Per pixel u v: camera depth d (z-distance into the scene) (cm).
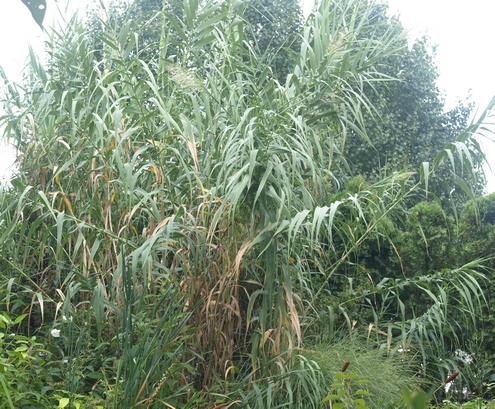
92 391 314
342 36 391
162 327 327
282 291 342
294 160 333
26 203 385
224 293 364
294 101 393
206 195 343
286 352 335
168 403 306
